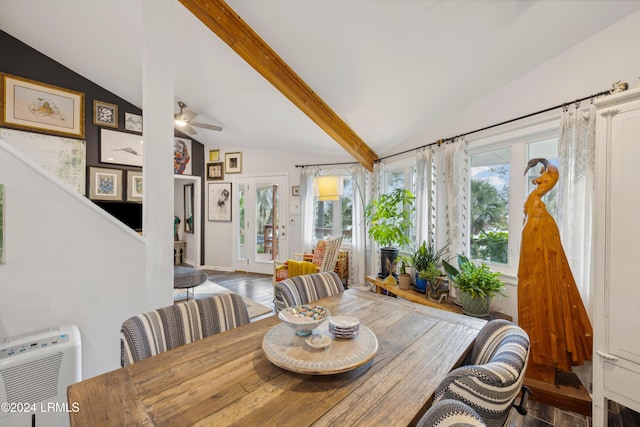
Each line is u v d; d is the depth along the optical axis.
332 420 0.69
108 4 2.69
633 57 1.68
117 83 4.16
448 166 2.90
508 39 1.90
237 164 5.70
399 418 0.70
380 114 3.09
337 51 2.26
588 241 1.85
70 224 1.70
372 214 4.29
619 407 1.80
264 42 2.38
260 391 0.80
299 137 4.21
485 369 0.68
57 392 1.43
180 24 2.44
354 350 0.98
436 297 2.66
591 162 1.83
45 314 1.62
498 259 2.59
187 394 0.78
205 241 5.96
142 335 1.06
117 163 4.52
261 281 4.95
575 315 1.81
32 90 3.76
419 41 1.98
